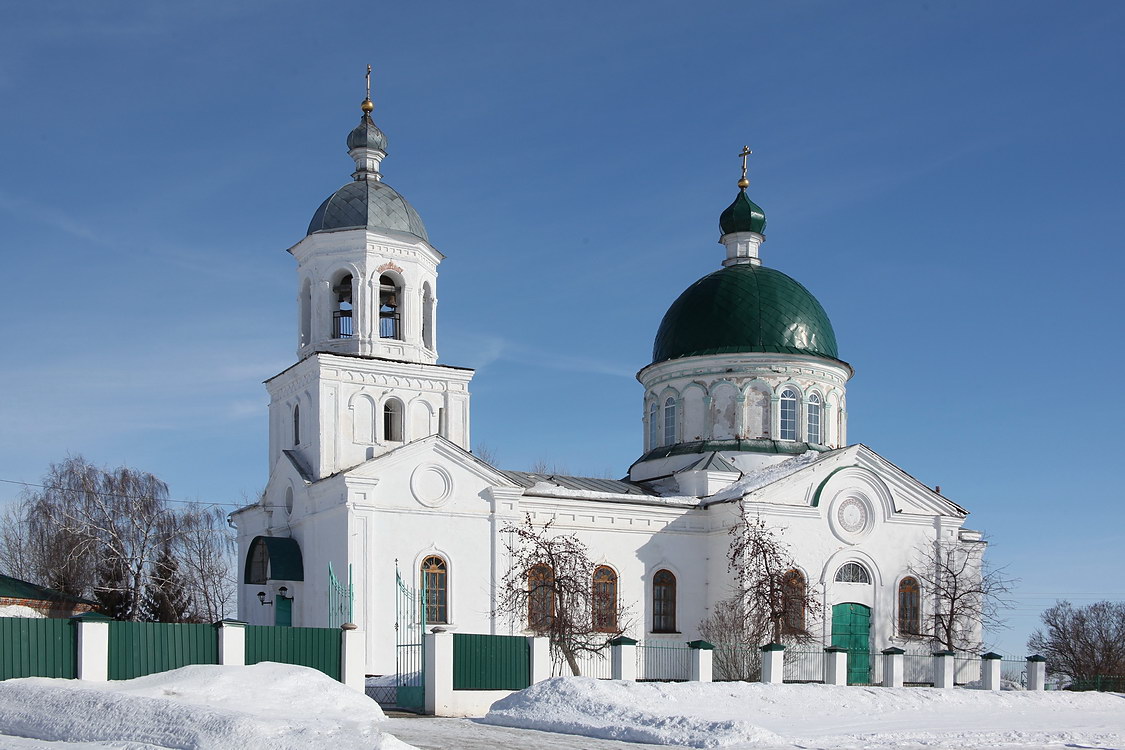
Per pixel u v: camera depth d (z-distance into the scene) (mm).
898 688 40844
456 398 51469
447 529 47938
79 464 65562
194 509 67062
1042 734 32562
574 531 51188
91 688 28109
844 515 54000
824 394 59875
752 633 50344
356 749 21500
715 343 59500
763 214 64250
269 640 34188
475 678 37375
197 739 22422
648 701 34906
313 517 48531
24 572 66438
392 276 51531
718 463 56438
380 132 54156
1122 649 78188
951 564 55625
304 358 50062
